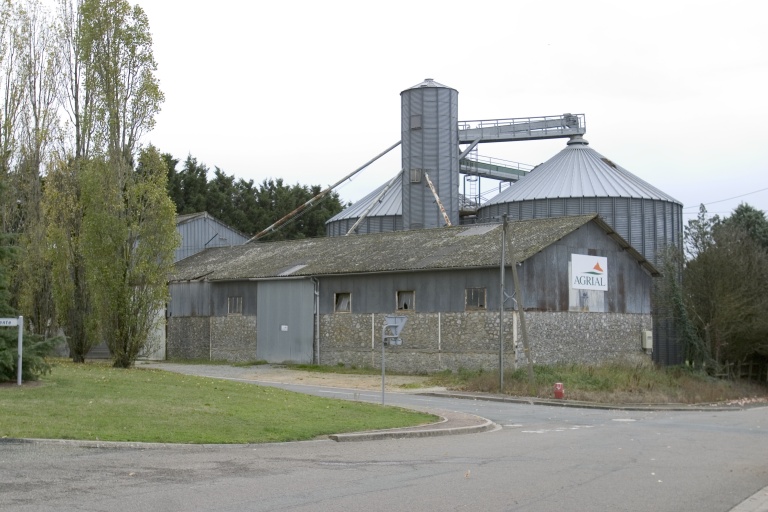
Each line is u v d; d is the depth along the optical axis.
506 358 36.25
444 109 59.53
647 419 24.64
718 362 45.12
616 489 11.41
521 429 20.44
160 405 18.50
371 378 37.12
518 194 54.94
